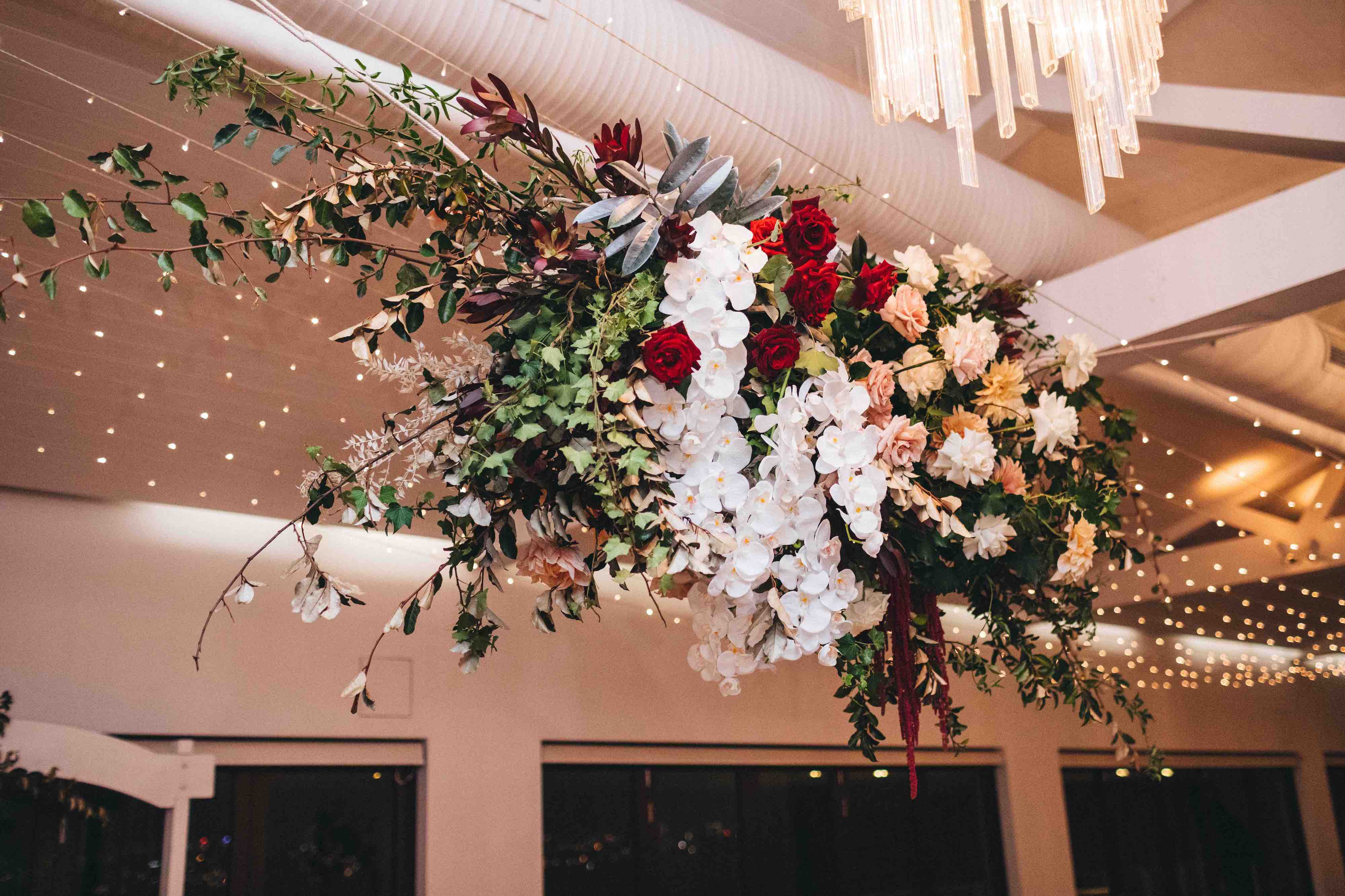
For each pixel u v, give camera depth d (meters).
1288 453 6.73
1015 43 2.12
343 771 4.86
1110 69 1.92
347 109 2.63
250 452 4.29
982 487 1.71
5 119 3.00
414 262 1.47
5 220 3.25
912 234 3.96
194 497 4.41
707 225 1.41
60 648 4.06
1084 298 4.43
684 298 1.36
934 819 7.32
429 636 5.11
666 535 1.29
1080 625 2.17
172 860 2.90
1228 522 7.47
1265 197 5.41
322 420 4.27
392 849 4.92
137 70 2.93
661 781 6.05
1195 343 4.38
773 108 3.35
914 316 1.63
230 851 4.47
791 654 1.38
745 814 6.35
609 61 2.96
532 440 1.33
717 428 1.36
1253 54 4.61
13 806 2.98
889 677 1.80
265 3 1.51
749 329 1.43
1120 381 5.48
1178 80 4.87
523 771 5.25
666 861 5.93
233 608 4.54
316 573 1.36
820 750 6.73
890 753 7.04
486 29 2.72
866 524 1.39
